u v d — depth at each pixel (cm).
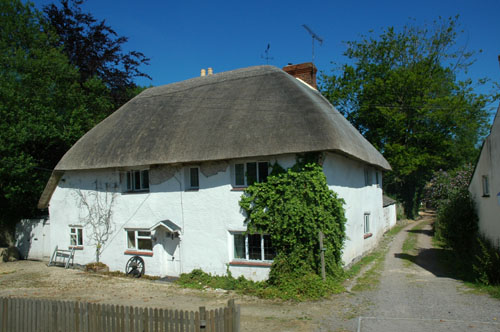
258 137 1371
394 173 3694
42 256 2131
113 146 1719
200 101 1741
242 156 1352
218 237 1459
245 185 1425
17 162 1992
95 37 3025
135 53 3188
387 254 1997
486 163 1481
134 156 1602
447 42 3731
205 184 1498
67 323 810
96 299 1262
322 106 1512
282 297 1190
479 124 3672
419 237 2606
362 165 1970
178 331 725
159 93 2034
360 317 984
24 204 2272
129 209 1692
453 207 1719
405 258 1864
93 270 1725
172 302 1202
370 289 1273
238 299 1216
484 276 1231
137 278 1594
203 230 1495
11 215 2295
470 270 1417
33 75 2223
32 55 2464
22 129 1980
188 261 1530
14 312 863
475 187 1656
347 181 1644
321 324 946
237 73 1880
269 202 1330
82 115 2378
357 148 1557
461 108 3325
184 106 1758
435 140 3388
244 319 1005
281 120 1396
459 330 856
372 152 1991
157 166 1622
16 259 2178
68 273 1722
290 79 1664
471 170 2667
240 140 1395
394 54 3775
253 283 1357
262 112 1475
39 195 2247
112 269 1731
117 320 768
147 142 1627
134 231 1694
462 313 973
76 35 2959
